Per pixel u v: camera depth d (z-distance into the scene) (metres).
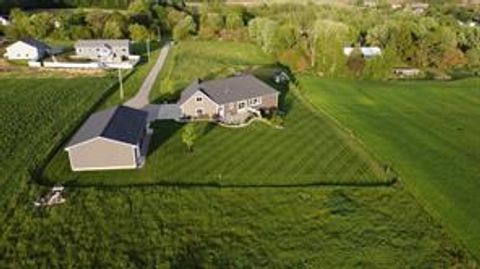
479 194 46.12
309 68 102.56
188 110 66.56
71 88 81.50
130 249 37.56
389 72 98.44
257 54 117.38
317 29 108.75
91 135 50.38
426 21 129.12
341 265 35.84
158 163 52.31
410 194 45.75
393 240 38.62
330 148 56.97
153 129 62.22
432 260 36.31
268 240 38.78
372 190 46.44
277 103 72.69
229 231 39.91
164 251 37.34
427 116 71.25
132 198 44.59
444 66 112.38
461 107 76.56
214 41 135.38
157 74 92.81
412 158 54.56
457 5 197.38
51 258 36.44
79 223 40.72
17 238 38.66
